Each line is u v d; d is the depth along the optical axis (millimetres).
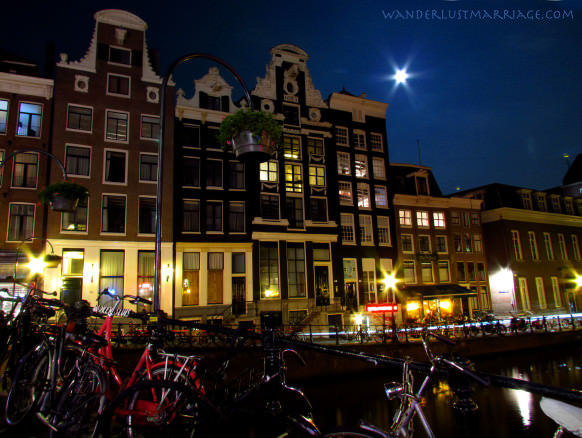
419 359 23422
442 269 37938
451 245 38656
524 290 42062
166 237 26500
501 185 45156
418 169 39844
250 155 6156
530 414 13789
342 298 31531
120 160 26594
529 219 45188
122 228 25844
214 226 28609
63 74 25750
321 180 33031
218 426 3543
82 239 24562
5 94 24484
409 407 3055
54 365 4312
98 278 24531
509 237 42594
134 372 4273
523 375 22859
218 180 29328
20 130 24609
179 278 26594
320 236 31531
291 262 30547
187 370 3959
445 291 35031
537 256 44531
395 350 22922
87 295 24047
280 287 29438
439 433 9906
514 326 31219
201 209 28188
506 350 28344
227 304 27703
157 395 4012
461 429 2889
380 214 35438
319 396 17719
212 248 27969
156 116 27875
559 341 31094
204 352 17344
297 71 33719
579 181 51906
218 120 29797
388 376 21172
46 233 24000
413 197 37375
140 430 3691
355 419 14406
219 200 28891
